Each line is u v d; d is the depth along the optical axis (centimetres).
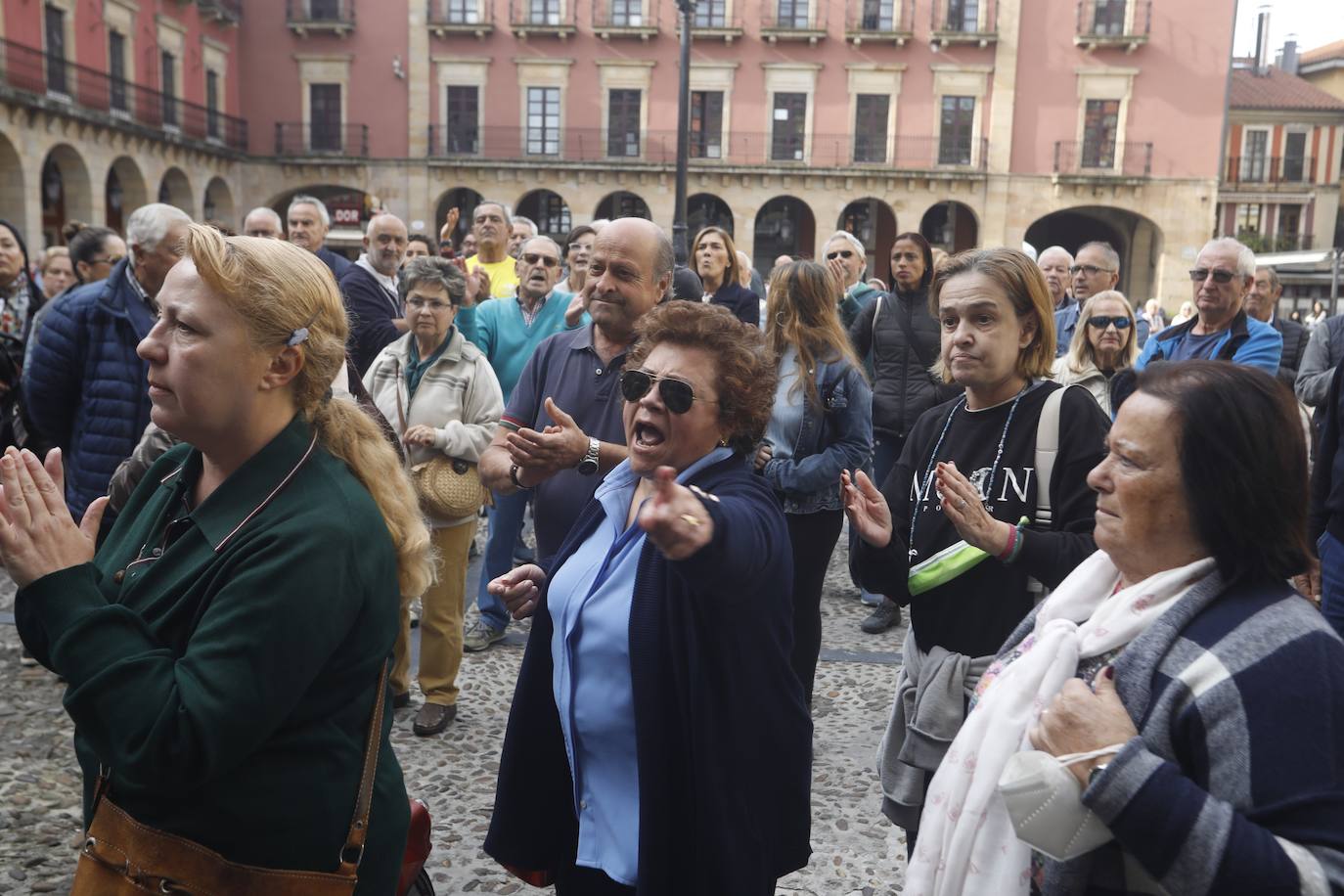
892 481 254
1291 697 120
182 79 2848
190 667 142
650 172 3088
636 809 191
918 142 3067
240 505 156
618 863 191
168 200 2895
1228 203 4181
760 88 3091
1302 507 133
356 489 164
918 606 232
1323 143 4141
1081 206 3158
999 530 210
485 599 503
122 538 174
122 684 142
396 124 3125
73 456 413
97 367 402
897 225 3088
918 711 222
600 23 3081
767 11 3067
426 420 410
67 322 405
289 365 159
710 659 180
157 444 256
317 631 148
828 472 366
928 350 567
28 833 324
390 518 173
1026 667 148
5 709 417
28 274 665
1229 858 114
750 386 190
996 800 144
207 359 152
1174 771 121
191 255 153
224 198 3080
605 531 204
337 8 3086
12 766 369
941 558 226
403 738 398
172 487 170
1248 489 130
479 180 3122
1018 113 3038
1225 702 122
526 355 555
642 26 3042
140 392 403
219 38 3034
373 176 3131
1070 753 129
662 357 190
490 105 3120
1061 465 224
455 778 365
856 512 223
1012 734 145
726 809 180
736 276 645
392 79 3111
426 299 416
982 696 155
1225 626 129
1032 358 236
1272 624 126
